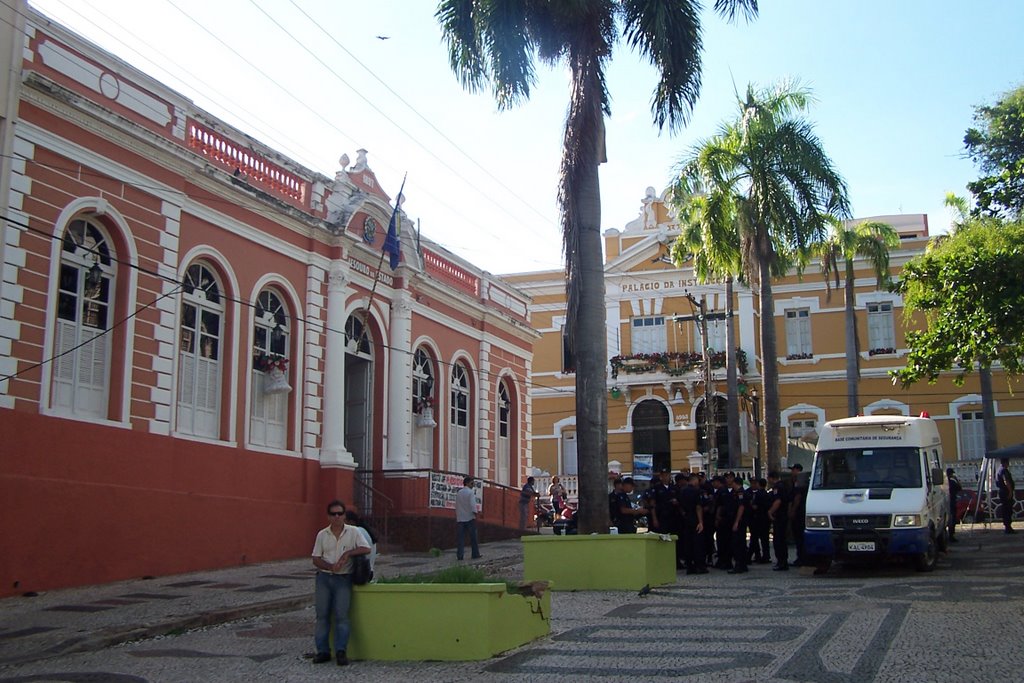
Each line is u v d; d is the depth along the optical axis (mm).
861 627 11344
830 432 18266
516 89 18641
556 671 9656
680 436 43750
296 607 15227
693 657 10023
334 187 24719
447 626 10469
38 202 16266
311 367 23078
